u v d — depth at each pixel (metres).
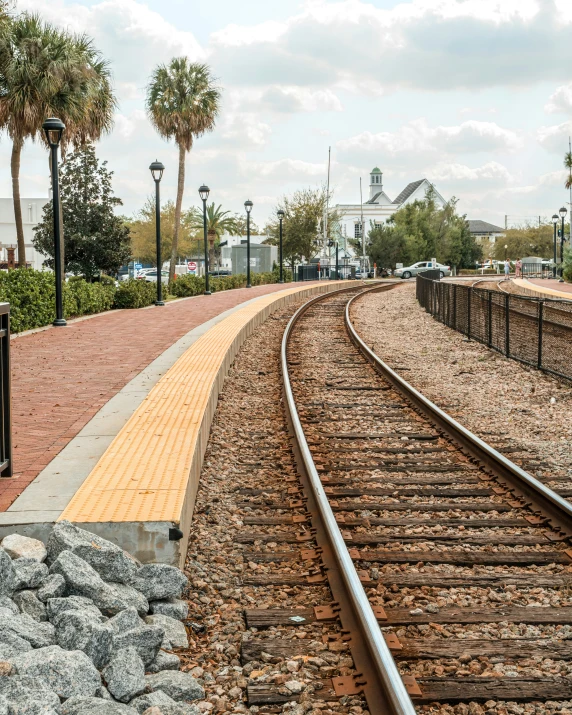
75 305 21.86
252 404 11.69
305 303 33.28
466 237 102.62
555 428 10.38
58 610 4.13
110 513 5.16
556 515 6.58
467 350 19.11
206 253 36.50
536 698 3.91
